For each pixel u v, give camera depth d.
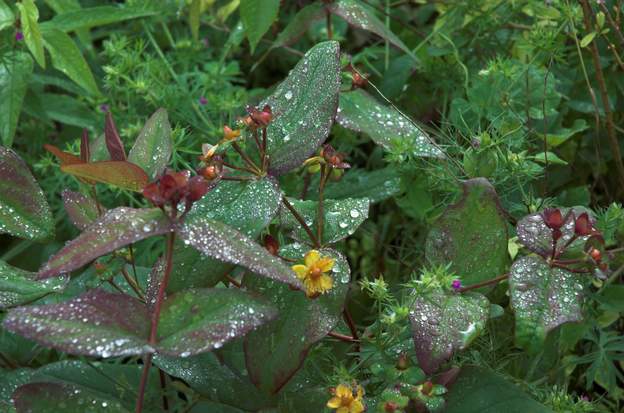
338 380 0.77
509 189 0.91
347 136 1.04
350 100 0.89
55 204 1.09
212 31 1.23
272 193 0.74
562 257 0.75
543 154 0.91
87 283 0.82
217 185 0.75
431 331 0.74
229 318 0.67
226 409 0.81
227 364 0.79
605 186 1.00
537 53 0.97
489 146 0.87
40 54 0.92
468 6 1.05
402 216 1.05
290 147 0.76
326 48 0.77
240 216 0.74
